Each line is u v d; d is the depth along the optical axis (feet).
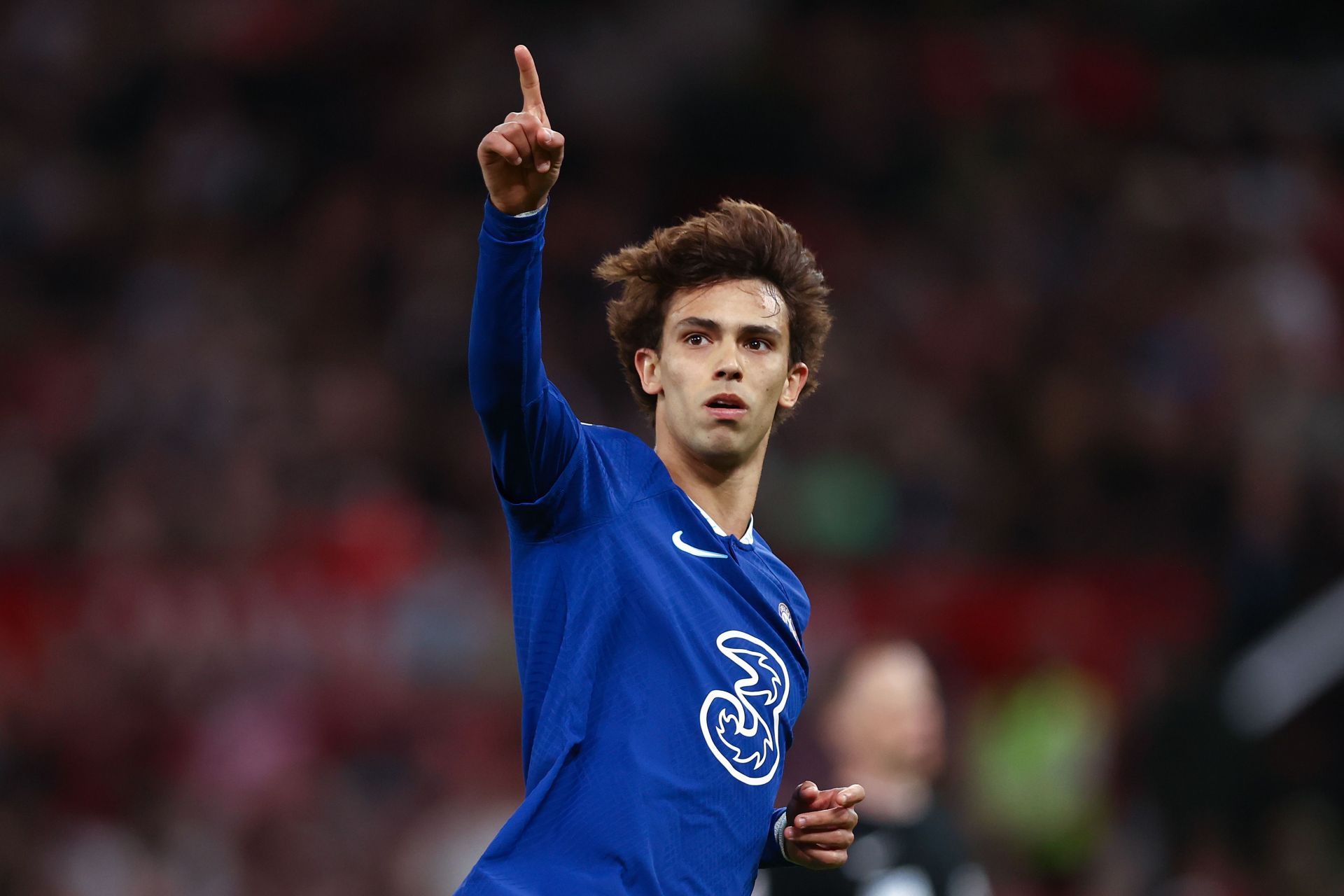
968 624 131.85
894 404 163.73
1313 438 156.87
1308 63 214.07
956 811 116.78
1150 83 207.82
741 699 38.24
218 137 194.90
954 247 189.16
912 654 74.49
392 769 122.31
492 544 146.41
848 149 197.47
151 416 159.02
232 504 144.77
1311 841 112.06
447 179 192.75
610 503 38.58
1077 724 116.98
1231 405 164.04
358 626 129.49
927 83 201.87
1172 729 114.93
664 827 36.45
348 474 152.66
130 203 191.83
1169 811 112.78
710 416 39.37
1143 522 152.46
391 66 200.85
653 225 192.24
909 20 206.59
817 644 125.90
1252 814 113.29
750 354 39.88
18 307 180.14
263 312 177.78
